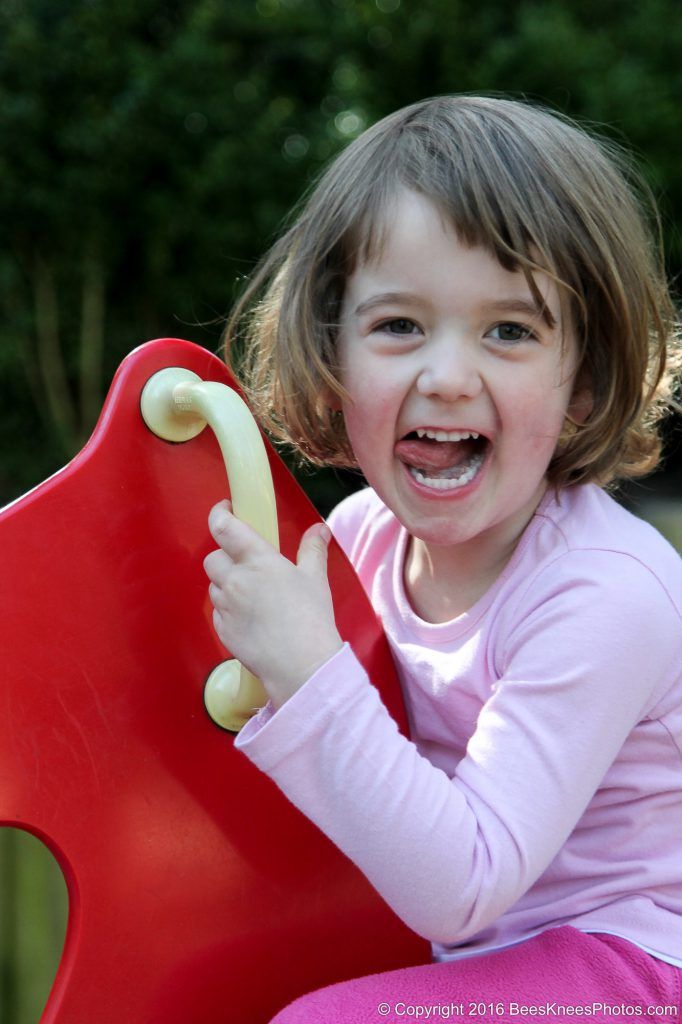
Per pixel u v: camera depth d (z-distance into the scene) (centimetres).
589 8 370
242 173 339
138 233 348
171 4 358
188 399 86
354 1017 85
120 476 88
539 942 94
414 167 93
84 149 326
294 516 97
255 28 356
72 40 332
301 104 363
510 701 90
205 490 91
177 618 90
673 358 120
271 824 93
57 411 357
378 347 93
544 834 86
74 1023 84
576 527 99
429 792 84
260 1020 92
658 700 96
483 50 357
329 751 83
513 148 96
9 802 82
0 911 228
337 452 110
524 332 92
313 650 84
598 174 100
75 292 357
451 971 91
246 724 87
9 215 338
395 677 105
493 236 89
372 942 98
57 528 85
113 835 86
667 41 364
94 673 86
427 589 108
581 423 102
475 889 82
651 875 98
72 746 85
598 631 90
